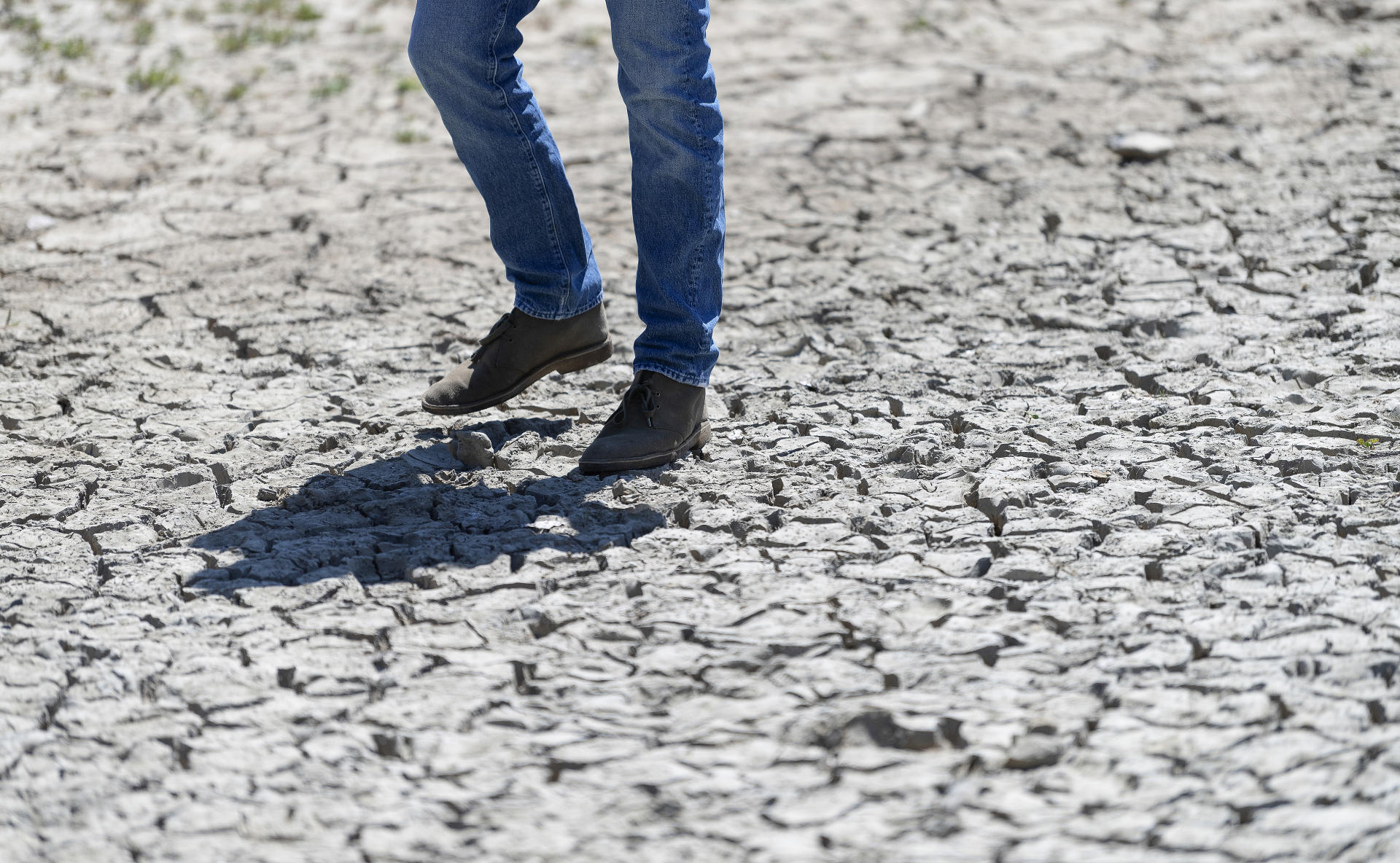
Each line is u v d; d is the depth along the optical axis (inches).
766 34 859.4
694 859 214.8
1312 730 237.8
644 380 357.1
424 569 305.6
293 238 556.1
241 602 293.4
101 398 417.4
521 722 251.0
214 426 396.2
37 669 267.9
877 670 263.0
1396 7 845.8
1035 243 538.9
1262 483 334.3
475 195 605.3
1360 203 550.6
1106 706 248.7
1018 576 295.4
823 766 236.4
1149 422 379.9
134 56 805.2
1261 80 725.9
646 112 326.0
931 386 414.6
